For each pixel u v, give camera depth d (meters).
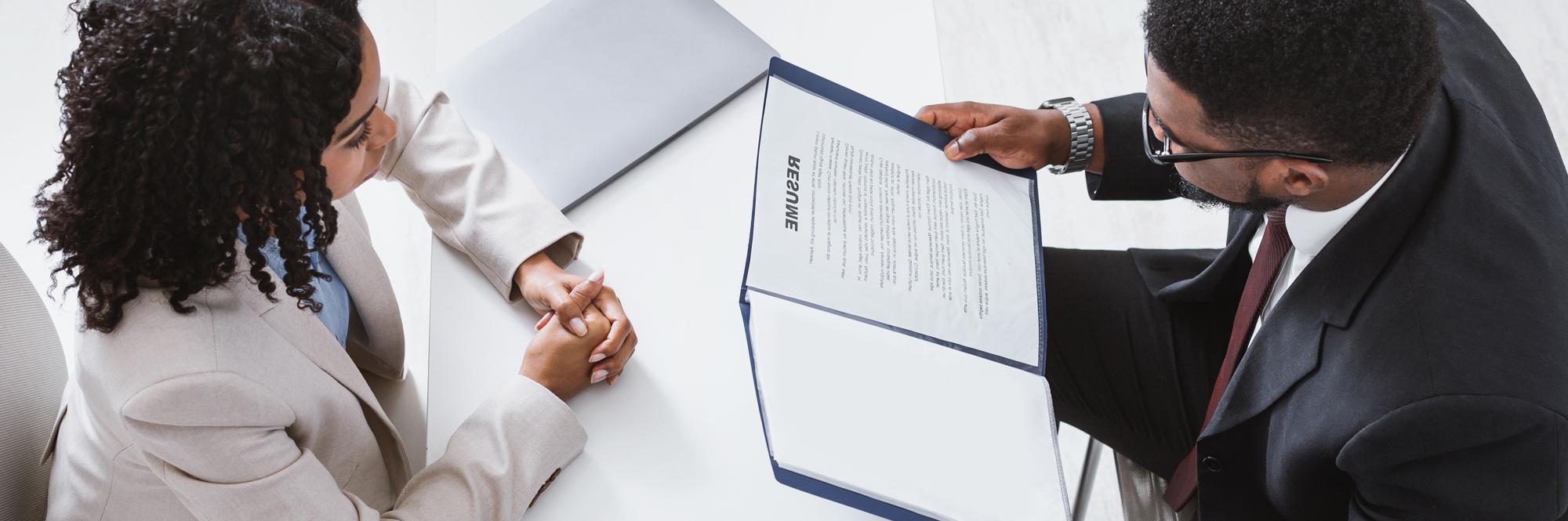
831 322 0.87
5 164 1.96
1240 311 1.12
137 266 0.75
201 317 0.81
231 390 0.81
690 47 1.26
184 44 0.68
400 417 1.12
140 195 0.71
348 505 0.91
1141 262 1.37
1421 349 0.83
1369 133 0.80
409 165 1.14
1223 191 0.95
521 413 0.95
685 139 1.21
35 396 0.99
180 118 0.69
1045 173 2.11
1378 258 0.88
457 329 1.07
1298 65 0.77
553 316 1.05
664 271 1.10
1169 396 1.28
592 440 0.98
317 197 0.78
